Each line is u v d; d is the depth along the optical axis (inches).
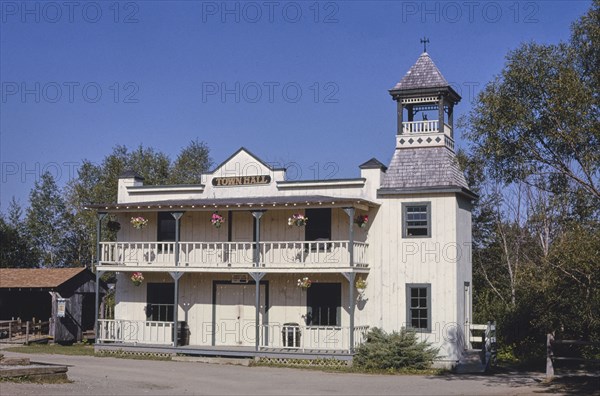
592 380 945.5
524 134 815.1
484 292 1501.0
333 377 999.0
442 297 1149.7
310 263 1186.6
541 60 813.2
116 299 1317.7
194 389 836.0
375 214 1200.8
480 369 1087.0
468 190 1205.7
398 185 1192.2
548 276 989.8
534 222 1398.9
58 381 835.4
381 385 904.3
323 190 1230.3
